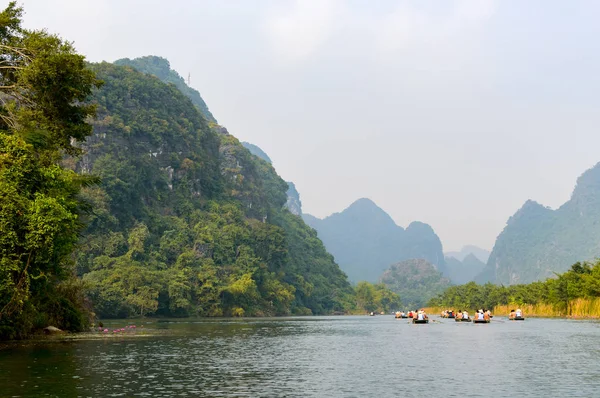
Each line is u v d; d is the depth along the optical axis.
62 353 45.97
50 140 54.12
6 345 51.69
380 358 47.97
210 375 36.31
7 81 55.78
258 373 37.66
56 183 50.19
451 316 183.25
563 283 162.75
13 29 56.81
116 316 168.88
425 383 33.62
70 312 70.44
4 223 42.16
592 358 47.44
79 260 185.62
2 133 47.59
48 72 51.59
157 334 78.69
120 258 192.88
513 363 43.97
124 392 29.38
